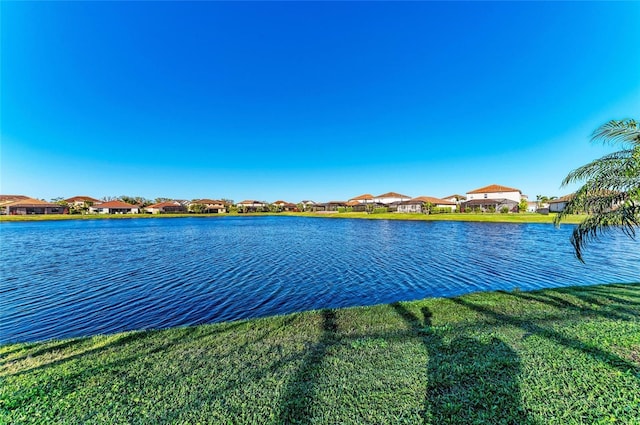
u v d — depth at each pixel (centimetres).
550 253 1523
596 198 607
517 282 995
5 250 1809
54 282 1045
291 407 297
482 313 586
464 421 271
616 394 305
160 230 3334
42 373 379
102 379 360
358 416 281
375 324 543
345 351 423
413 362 383
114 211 7712
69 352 448
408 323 544
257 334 508
